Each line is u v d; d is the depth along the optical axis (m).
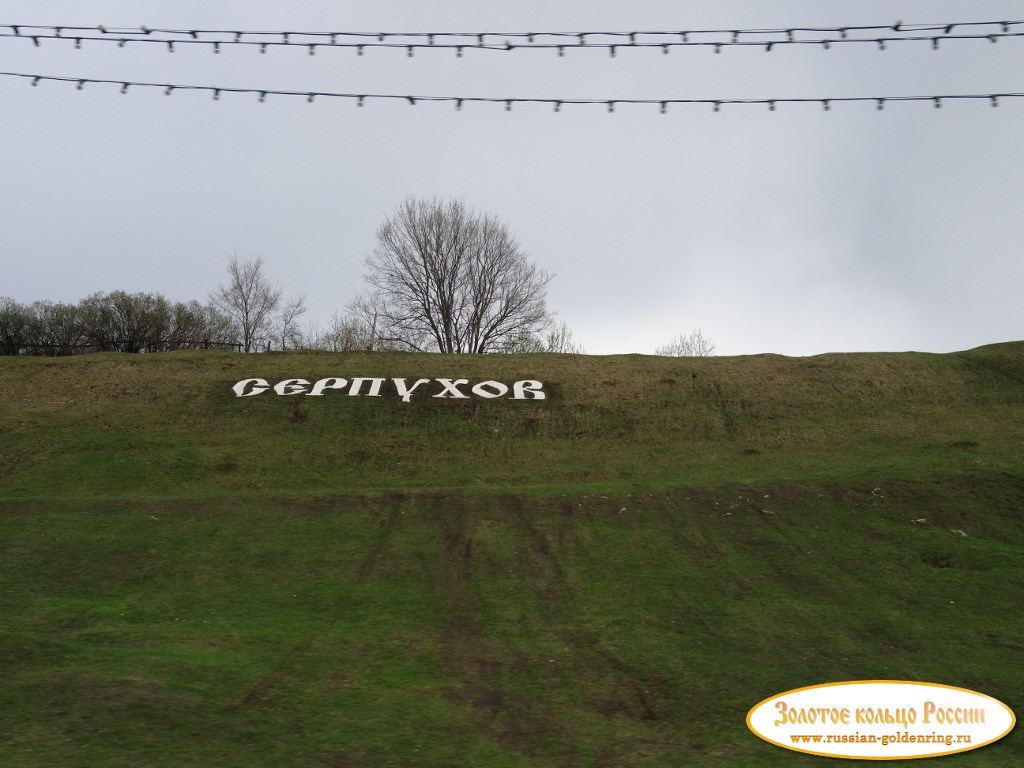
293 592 16.12
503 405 33.31
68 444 27.97
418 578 16.95
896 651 13.41
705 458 28.83
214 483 25.59
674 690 11.74
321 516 20.70
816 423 32.12
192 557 17.83
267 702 10.51
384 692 11.27
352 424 31.14
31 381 33.97
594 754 9.45
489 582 16.75
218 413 31.62
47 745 8.27
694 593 16.16
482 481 26.66
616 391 34.84
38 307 58.84
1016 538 19.09
